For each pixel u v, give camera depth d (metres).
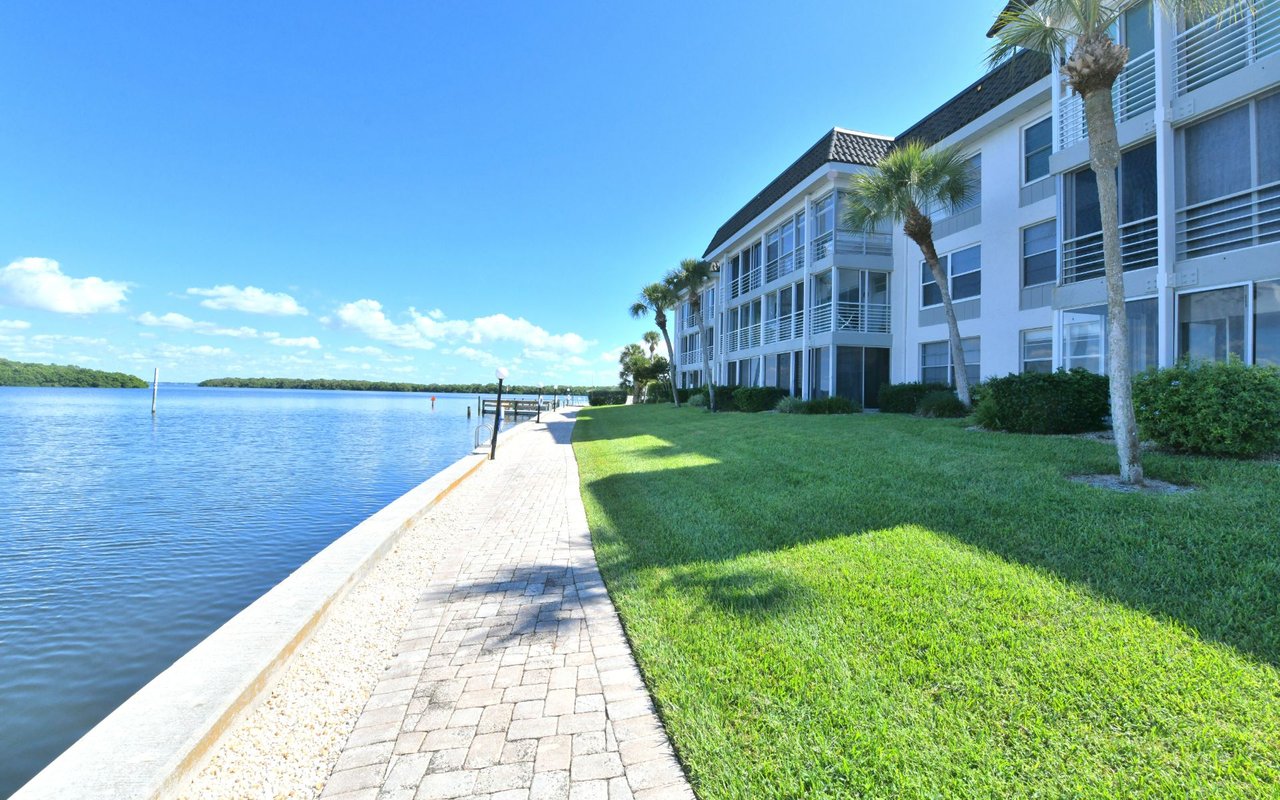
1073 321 11.26
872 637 3.11
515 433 21.06
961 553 4.18
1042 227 13.42
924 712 2.47
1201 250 8.26
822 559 4.34
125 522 9.40
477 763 2.35
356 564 4.60
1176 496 4.97
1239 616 3.00
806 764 2.22
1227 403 6.16
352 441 23.30
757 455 9.33
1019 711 2.41
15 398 62.25
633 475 9.04
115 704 4.08
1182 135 8.44
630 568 4.67
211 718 2.43
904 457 7.67
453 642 3.50
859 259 18.42
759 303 25.58
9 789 3.11
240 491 12.25
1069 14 6.05
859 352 18.89
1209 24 8.16
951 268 16.14
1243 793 1.92
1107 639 2.88
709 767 2.24
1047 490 5.47
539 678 3.03
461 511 7.36
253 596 6.17
